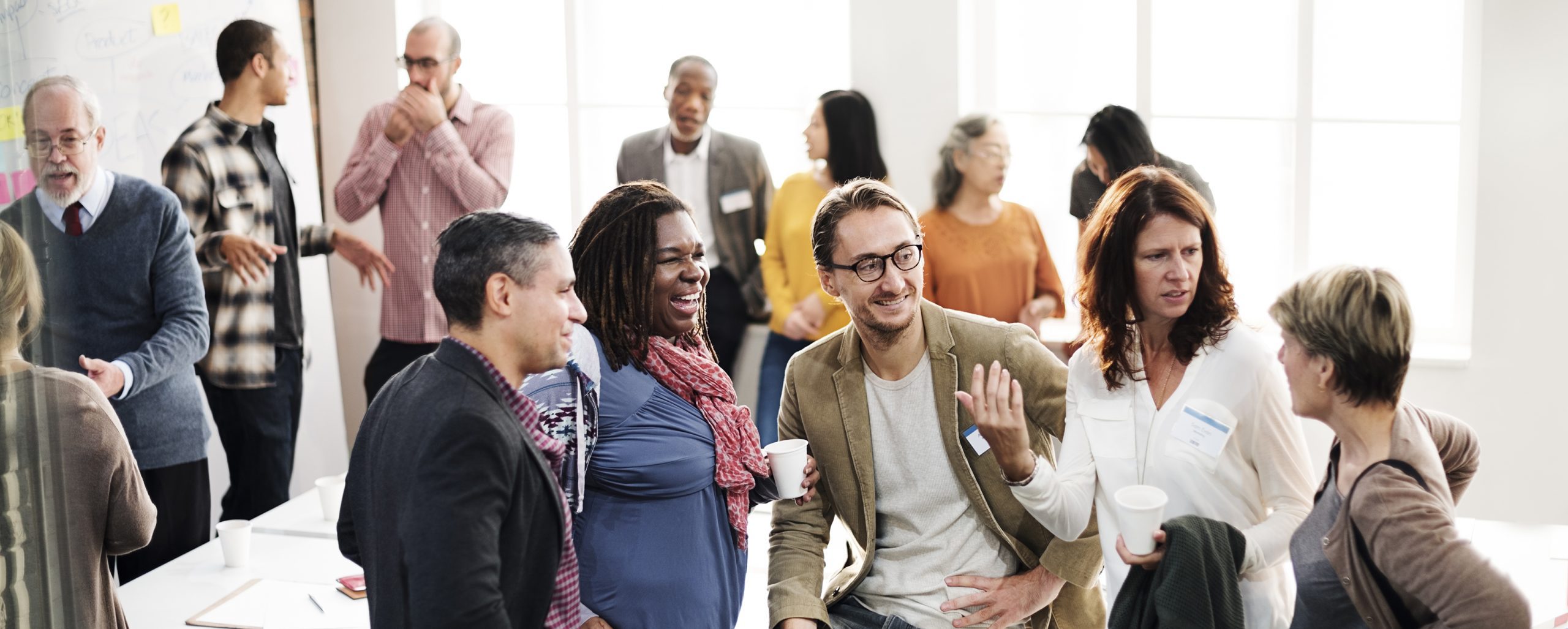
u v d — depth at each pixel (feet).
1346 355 5.79
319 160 15.11
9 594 5.21
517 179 15.31
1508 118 11.85
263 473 12.91
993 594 6.80
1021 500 6.55
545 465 5.00
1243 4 13.00
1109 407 6.81
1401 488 5.71
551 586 5.08
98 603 6.48
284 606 7.38
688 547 6.30
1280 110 13.10
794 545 7.16
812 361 7.11
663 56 14.52
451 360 4.88
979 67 13.47
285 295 13.29
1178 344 6.60
